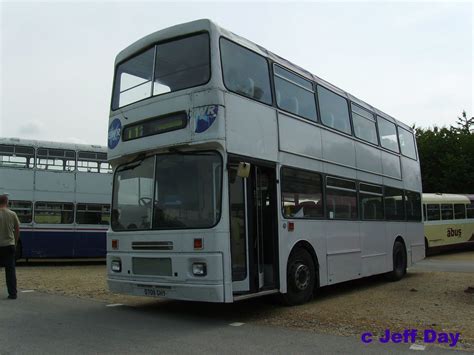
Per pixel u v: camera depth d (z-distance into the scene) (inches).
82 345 246.8
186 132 314.8
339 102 474.9
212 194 304.8
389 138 587.8
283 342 258.1
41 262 874.8
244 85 337.1
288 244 361.4
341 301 403.2
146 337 266.8
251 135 333.7
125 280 336.8
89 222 813.2
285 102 383.2
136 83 358.9
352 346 251.1
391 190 569.0
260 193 347.3
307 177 397.1
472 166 1512.1
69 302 386.9
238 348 244.7
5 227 392.8
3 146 769.6
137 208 339.6
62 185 801.6
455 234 1034.1
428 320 319.9
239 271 313.9
